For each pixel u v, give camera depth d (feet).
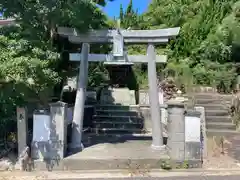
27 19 22.85
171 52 49.93
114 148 24.63
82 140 27.91
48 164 21.27
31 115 25.50
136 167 21.59
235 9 46.80
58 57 23.62
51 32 24.66
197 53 46.52
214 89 39.99
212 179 19.51
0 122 24.06
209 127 31.17
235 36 42.96
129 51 49.42
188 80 41.73
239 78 40.24
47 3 22.03
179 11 57.67
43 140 21.49
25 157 21.31
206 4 54.49
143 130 32.17
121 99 39.14
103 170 21.24
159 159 21.80
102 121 33.63
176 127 22.08
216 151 25.40
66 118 22.76
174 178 19.66
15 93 22.39
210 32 48.32
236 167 21.97
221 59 43.65
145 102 37.68
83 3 23.29
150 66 24.54
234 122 32.04
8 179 19.33
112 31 24.13
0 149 23.21
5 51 20.68
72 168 21.31
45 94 25.02
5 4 22.40
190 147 21.93
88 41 24.23
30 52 21.98
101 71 42.52
